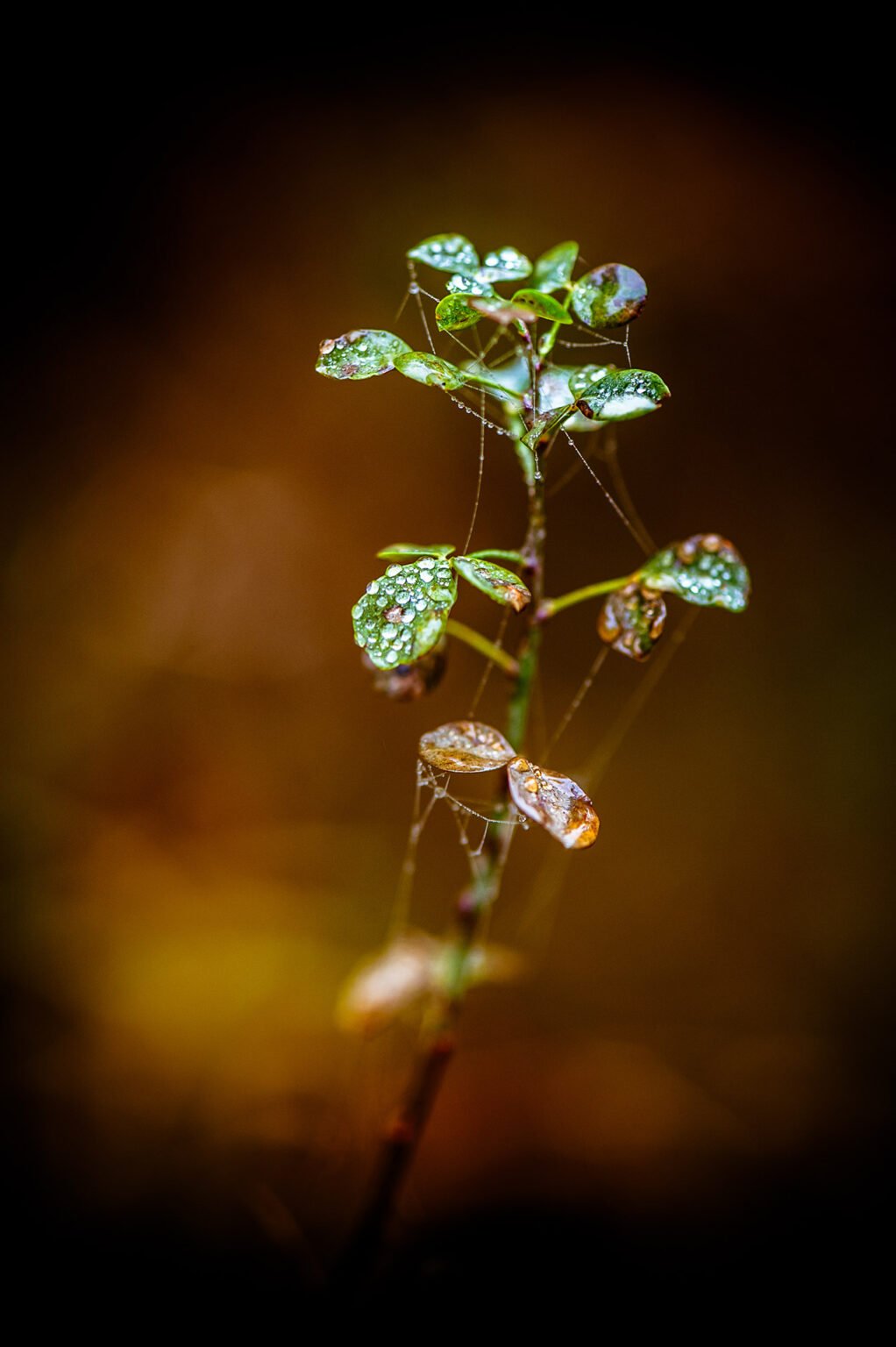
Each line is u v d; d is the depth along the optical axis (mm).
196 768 818
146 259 1002
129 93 1037
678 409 957
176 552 898
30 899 717
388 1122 465
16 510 897
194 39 1054
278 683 879
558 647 890
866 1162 616
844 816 812
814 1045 693
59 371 955
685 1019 713
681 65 1095
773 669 881
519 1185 597
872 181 1047
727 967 748
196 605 884
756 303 993
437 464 954
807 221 1016
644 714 867
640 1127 635
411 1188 587
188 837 787
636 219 1000
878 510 929
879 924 756
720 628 897
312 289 988
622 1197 592
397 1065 674
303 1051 666
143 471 931
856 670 863
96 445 938
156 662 863
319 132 1040
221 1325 501
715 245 999
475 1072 665
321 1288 489
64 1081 619
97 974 682
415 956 465
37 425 935
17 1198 555
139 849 769
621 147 1032
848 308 995
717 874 792
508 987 726
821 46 1088
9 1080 613
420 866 808
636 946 762
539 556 431
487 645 438
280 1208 569
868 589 893
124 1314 503
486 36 1086
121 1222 551
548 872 805
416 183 1013
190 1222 556
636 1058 682
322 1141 612
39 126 1011
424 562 412
